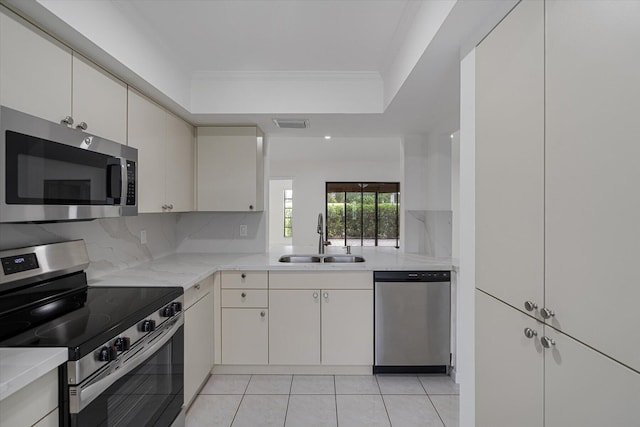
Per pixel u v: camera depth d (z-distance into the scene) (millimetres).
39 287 1558
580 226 774
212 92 2521
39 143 1238
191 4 1646
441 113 2518
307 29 1871
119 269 2309
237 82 2514
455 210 3570
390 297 2580
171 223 3146
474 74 1338
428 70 1742
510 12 1079
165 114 2346
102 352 1175
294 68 2410
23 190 1169
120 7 1619
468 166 1388
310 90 2512
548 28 888
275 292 2592
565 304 823
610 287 690
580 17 774
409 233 3264
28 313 1428
